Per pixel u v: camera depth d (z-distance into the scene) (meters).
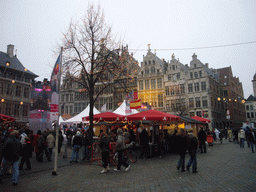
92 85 14.31
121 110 19.52
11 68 38.16
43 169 9.23
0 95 35.97
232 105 59.75
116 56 15.05
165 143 15.74
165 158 12.50
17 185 6.59
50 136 12.02
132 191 5.69
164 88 46.12
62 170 9.07
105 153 8.52
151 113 14.00
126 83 15.54
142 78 48.12
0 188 6.25
